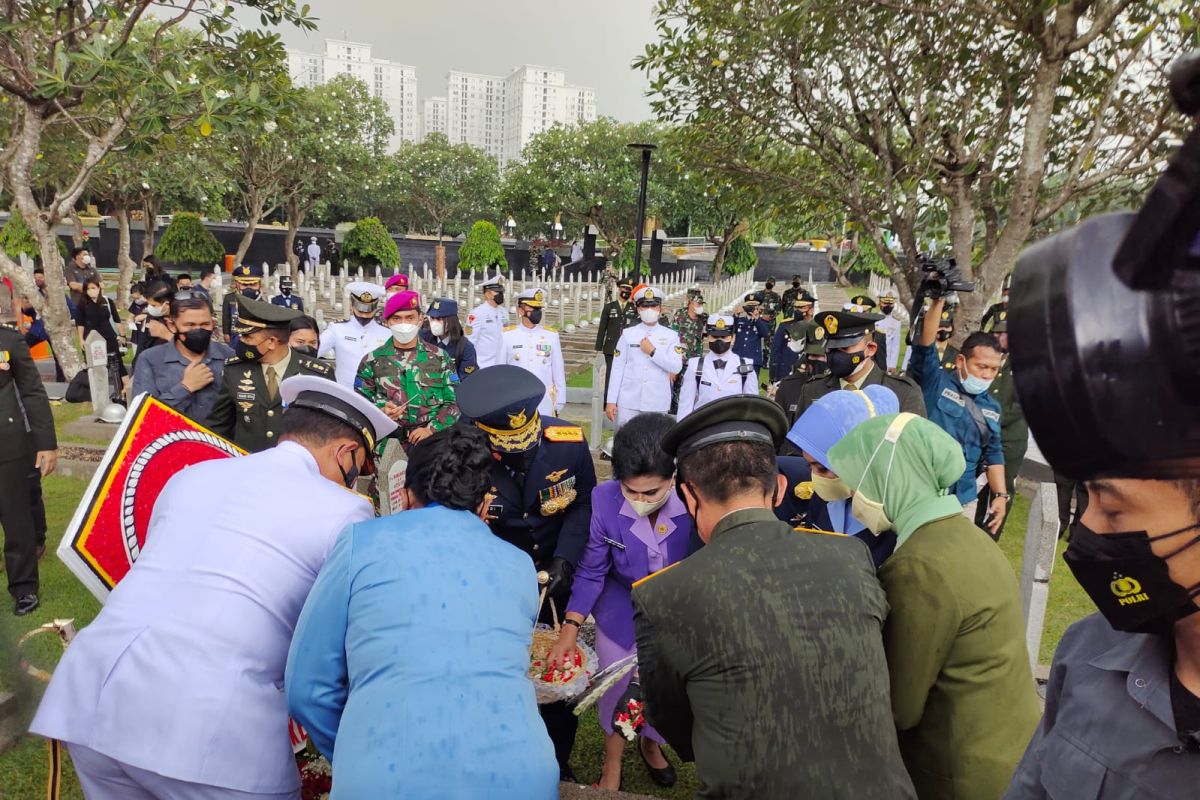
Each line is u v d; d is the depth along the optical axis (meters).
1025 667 1.84
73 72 8.48
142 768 1.89
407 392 5.34
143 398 2.81
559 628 3.16
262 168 27.02
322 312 19.88
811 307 11.57
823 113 7.26
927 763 1.85
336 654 1.90
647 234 34.47
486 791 1.67
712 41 7.36
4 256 9.71
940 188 7.05
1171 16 5.43
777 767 1.52
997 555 1.88
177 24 9.57
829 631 1.59
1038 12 5.57
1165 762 0.97
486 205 49.88
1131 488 0.83
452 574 1.91
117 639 2.00
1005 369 5.74
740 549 1.69
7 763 3.09
